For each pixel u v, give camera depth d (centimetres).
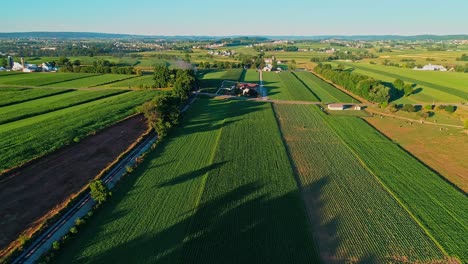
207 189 4884
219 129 7938
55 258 3412
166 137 7194
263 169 5653
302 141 7294
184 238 3766
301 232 3950
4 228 3778
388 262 3544
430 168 6031
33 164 5316
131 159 6050
